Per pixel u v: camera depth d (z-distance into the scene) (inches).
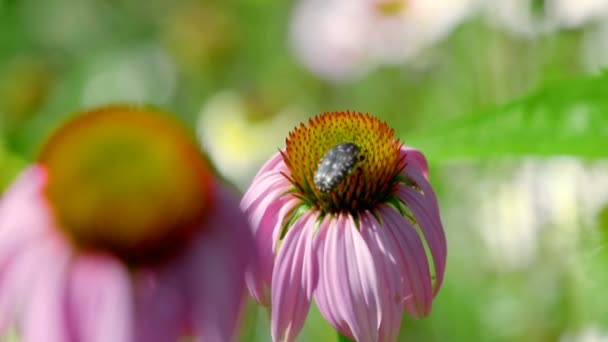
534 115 20.4
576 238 29.2
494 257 33.4
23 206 16.5
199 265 16.3
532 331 32.0
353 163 20.2
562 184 29.7
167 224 16.3
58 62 57.2
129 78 54.1
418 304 20.0
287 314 19.8
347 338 19.9
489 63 35.4
